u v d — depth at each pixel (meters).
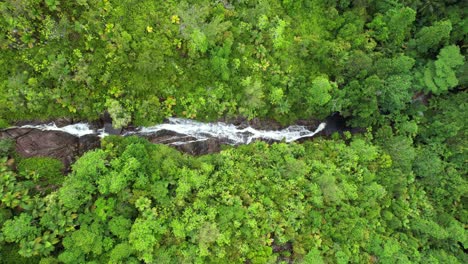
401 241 31.19
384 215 31.08
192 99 30.45
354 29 33.38
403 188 32.19
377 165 32.34
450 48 33.81
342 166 31.78
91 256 23.25
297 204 28.59
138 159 25.28
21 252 21.75
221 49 29.52
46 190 26.08
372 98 31.67
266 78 32.19
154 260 23.34
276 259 26.55
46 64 26.36
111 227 23.38
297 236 27.64
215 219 25.88
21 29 25.47
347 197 29.81
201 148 32.72
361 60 32.03
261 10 30.75
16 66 25.95
